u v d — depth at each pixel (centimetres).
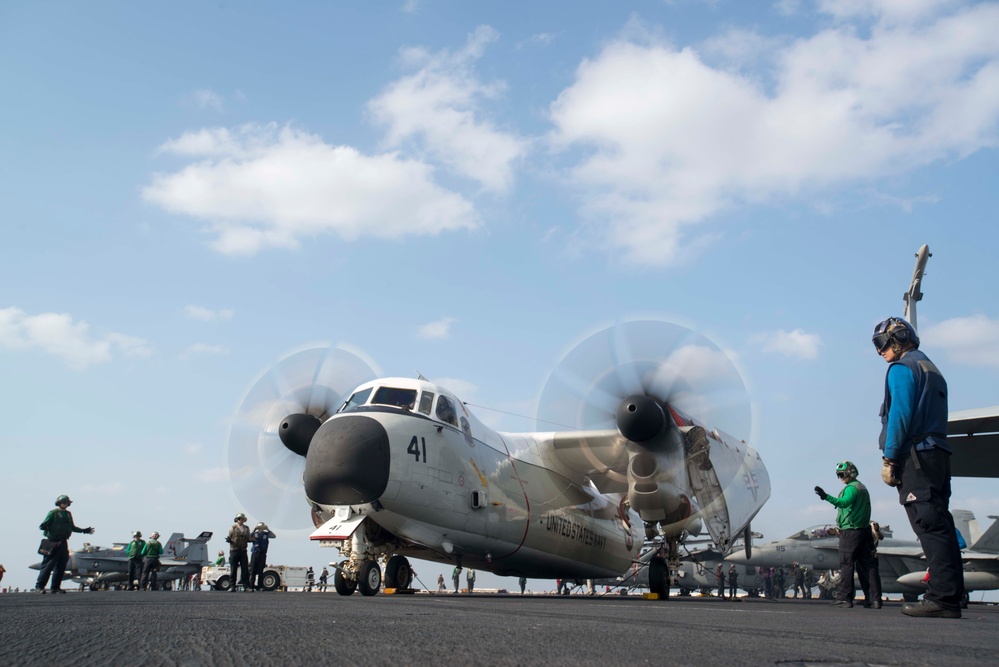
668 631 372
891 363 512
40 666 227
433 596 1053
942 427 496
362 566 961
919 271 1092
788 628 414
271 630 345
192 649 271
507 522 1195
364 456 962
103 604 619
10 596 927
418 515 1027
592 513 1462
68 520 1199
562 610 590
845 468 853
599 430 1236
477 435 1191
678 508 1181
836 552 3047
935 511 500
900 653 283
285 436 1222
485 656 259
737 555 3144
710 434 1171
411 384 1102
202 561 3244
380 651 268
